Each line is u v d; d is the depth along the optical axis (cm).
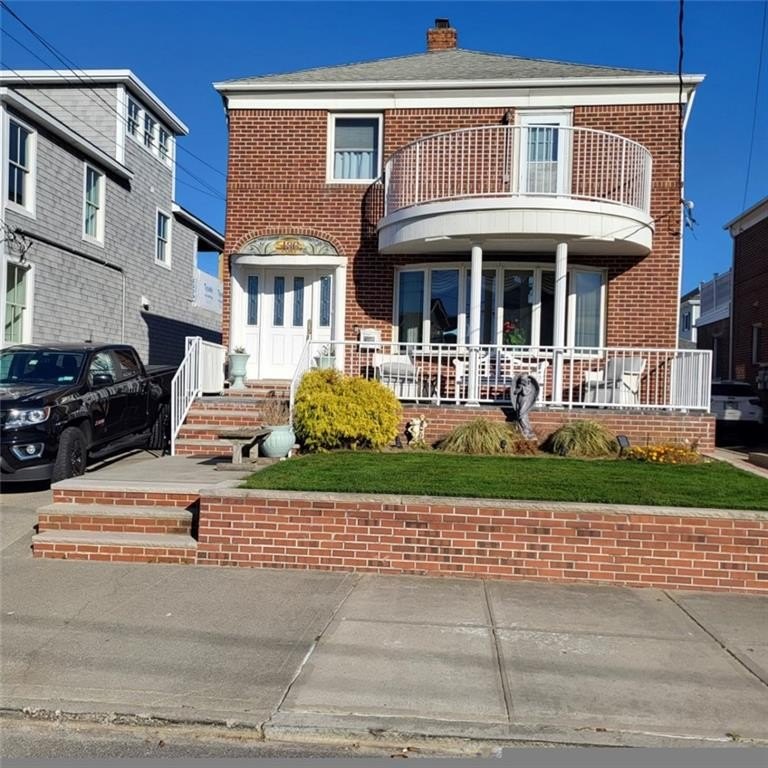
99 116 1834
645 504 634
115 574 621
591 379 1162
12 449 834
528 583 617
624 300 1258
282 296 1354
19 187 1402
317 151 1329
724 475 797
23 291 1416
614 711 385
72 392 925
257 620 514
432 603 557
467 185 1176
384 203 1276
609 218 1119
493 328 1273
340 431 957
